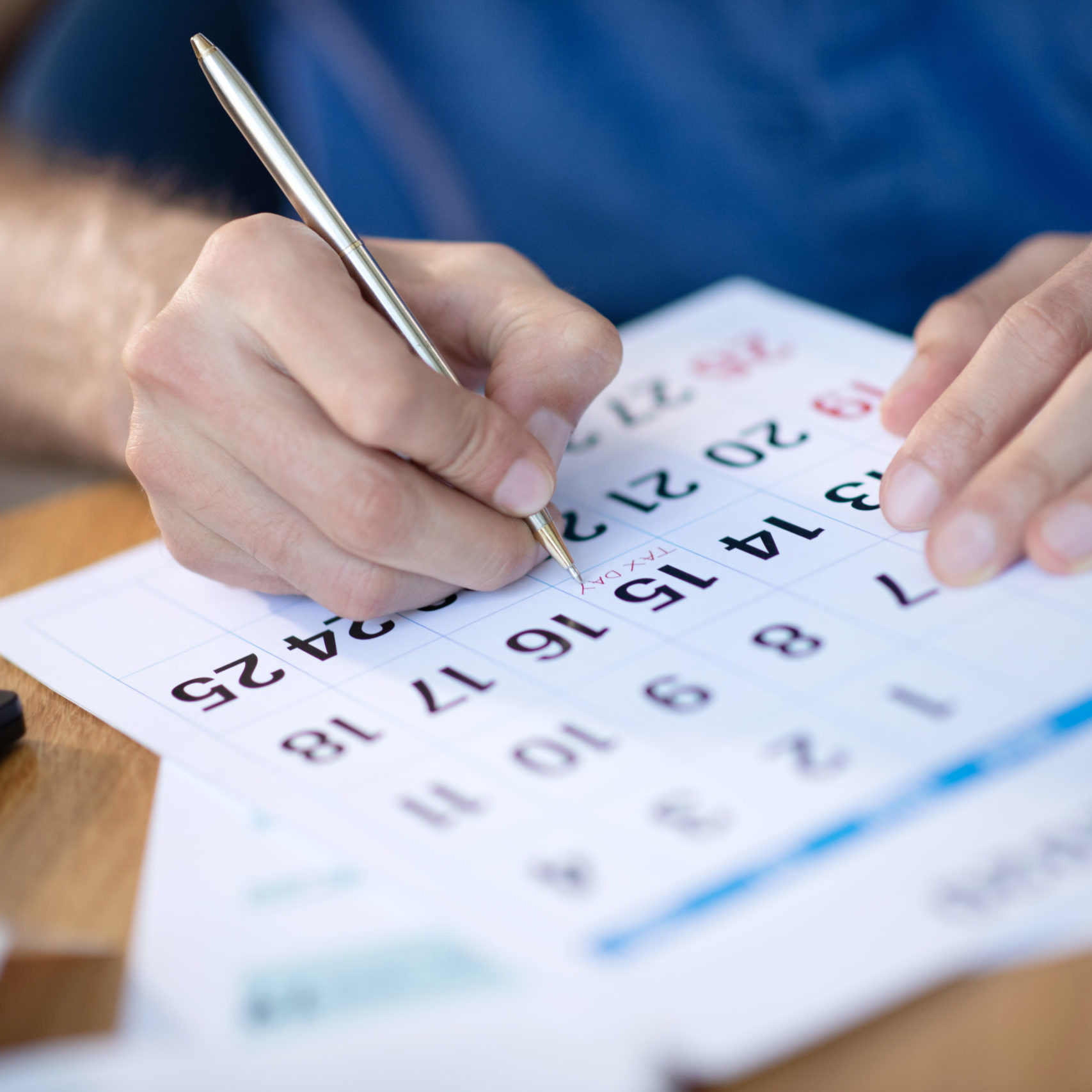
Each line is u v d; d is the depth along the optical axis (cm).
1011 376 52
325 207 51
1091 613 49
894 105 75
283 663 52
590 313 53
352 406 49
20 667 53
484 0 85
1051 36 72
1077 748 46
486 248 57
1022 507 50
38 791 49
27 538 59
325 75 95
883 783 46
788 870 45
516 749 48
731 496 55
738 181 81
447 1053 43
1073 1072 42
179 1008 44
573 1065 42
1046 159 74
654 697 49
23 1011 44
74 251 66
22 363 65
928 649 49
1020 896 44
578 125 85
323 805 47
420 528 50
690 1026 43
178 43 87
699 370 62
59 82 83
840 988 43
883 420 57
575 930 44
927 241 78
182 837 47
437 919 45
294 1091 42
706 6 78
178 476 52
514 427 51
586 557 54
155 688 51
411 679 50
